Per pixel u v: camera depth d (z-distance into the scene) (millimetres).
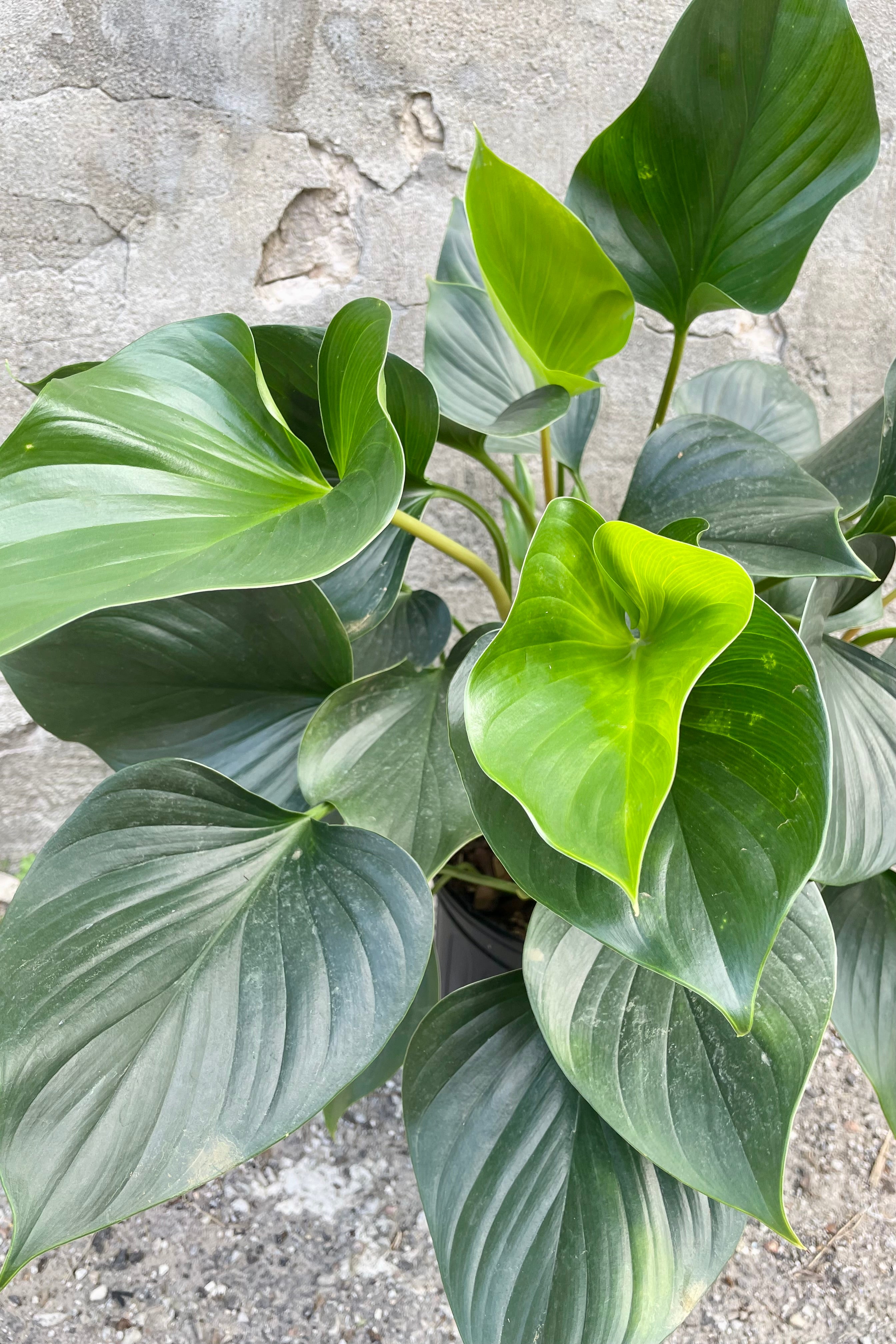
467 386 835
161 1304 817
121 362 603
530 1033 651
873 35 946
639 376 1074
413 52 899
